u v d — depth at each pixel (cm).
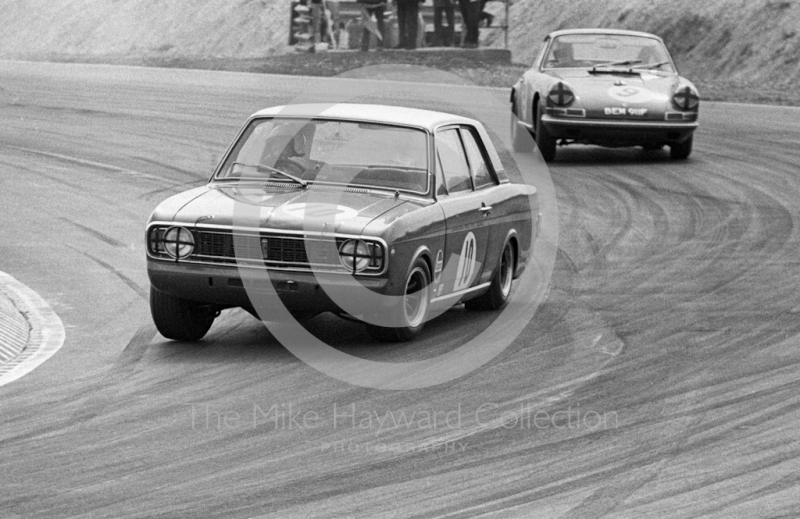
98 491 1877
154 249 2788
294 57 11806
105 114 8000
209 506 1809
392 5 11819
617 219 4678
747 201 5006
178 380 2572
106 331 3102
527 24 12038
